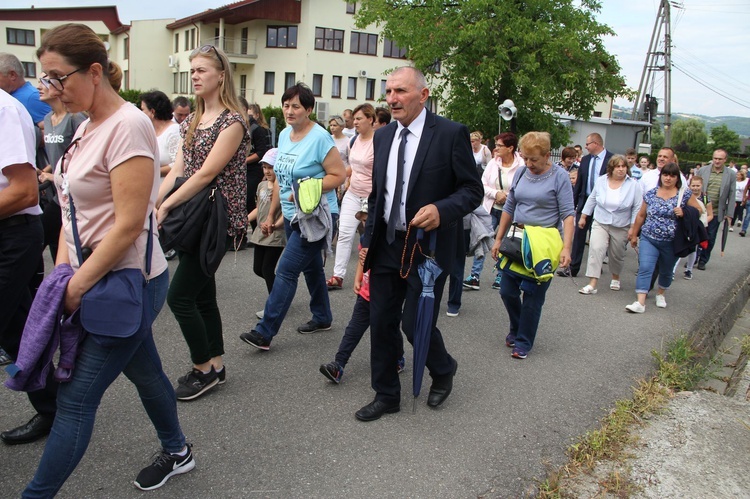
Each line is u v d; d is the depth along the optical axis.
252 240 4.93
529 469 3.14
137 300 2.31
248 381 3.99
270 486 2.85
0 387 3.67
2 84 4.93
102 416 3.38
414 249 3.35
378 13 22.94
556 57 21.17
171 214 3.29
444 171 3.33
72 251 2.39
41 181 4.69
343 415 3.60
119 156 2.18
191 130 3.48
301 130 4.37
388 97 3.30
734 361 5.82
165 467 2.80
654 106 34.88
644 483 3.02
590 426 3.68
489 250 6.65
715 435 3.54
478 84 22.16
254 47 38.44
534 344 5.21
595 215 7.38
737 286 9.00
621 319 6.24
